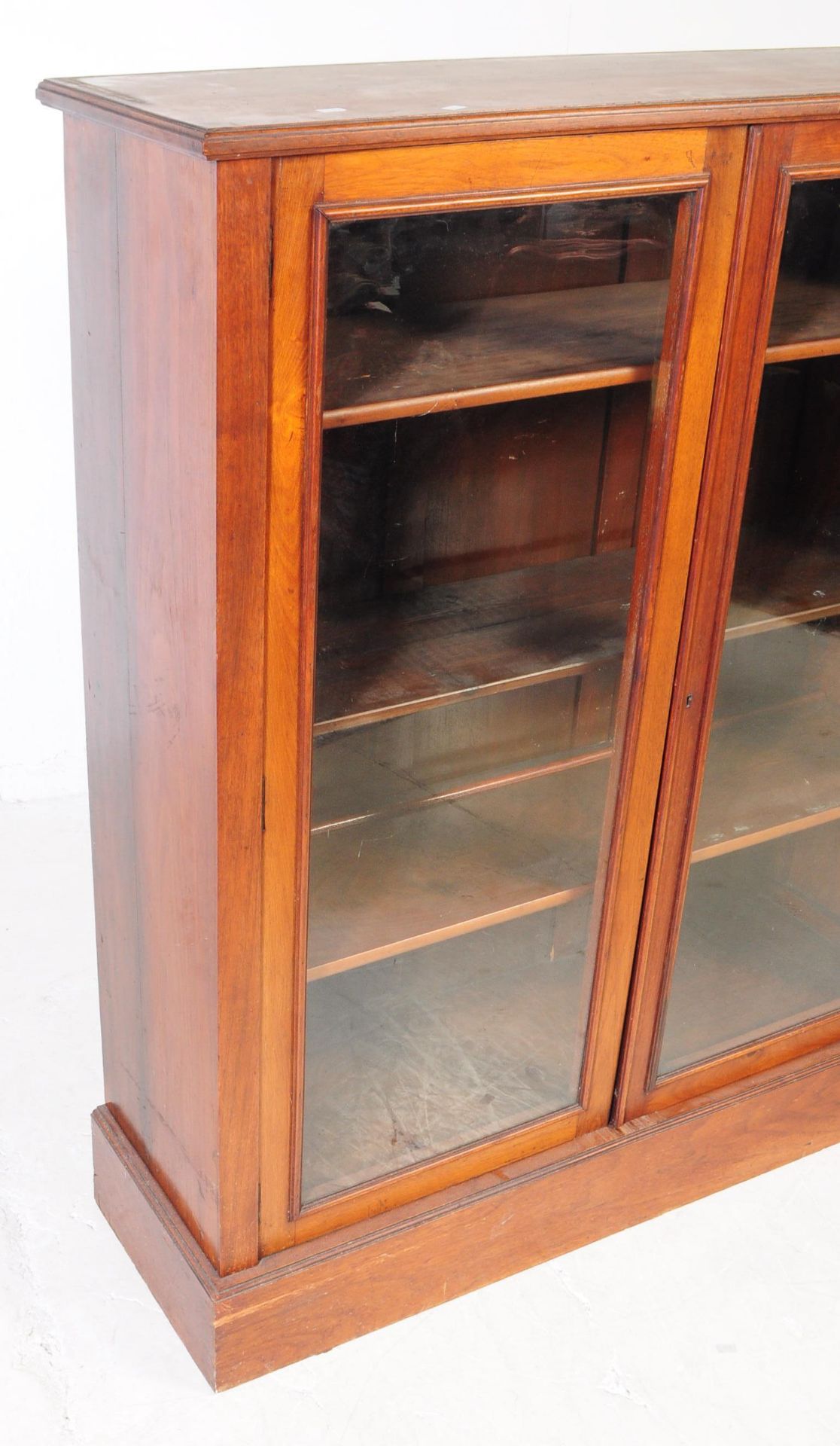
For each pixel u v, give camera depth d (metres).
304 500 1.29
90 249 1.37
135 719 1.52
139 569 1.42
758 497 1.61
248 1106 1.54
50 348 2.51
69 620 2.72
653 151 1.33
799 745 1.83
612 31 2.73
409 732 1.53
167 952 1.56
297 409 1.25
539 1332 1.77
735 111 1.34
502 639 1.56
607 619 1.58
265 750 1.38
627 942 1.76
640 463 1.50
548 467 1.51
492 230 1.32
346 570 1.44
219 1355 1.64
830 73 1.63
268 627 1.33
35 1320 1.75
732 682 1.72
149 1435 1.62
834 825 1.96
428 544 1.49
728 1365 1.74
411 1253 1.72
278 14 2.49
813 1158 2.06
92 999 2.29
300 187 1.17
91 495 1.50
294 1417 1.65
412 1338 1.75
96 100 1.27
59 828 2.74
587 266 1.38
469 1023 1.72
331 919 1.56
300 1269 1.65
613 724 1.64
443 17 2.60
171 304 1.24
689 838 1.74
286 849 1.44
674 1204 1.95
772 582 1.68
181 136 1.13
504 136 1.24
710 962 1.89
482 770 1.60
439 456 1.45
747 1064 1.95
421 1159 1.72
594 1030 1.79
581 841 1.69
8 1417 1.63
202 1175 1.61
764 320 1.47
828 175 1.44
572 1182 1.82
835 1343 1.77
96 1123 1.85
